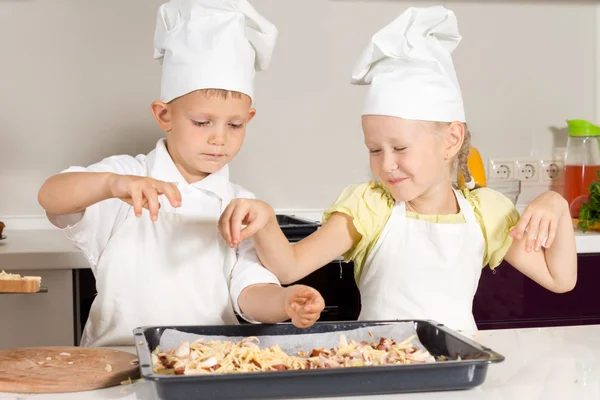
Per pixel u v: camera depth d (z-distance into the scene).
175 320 1.33
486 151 2.57
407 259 1.35
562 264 1.34
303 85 2.43
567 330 1.21
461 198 1.40
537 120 2.59
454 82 1.31
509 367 0.98
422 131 1.25
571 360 1.02
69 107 2.34
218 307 1.34
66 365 0.95
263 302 1.14
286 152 2.44
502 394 0.87
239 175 2.43
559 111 2.60
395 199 1.35
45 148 2.34
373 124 1.26
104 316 1.34
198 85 1.22
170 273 1.34
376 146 1.27
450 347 0.95
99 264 1.34
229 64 1.23
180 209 1.34
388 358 0.91
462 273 1.35
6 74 2.31
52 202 1.13
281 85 2.42
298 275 1.28
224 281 1.35
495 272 2.12
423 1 2.48
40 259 1.86
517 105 2.57
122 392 0.88
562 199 1.29
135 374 0.93
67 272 1.88
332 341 1.02
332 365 0.89
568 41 2.59
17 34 2.30
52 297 1.88
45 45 2.32
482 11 2.52
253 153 2.42
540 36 2.57
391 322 1.04
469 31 2.52
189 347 0.94
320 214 2.46
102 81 2.34
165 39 1.29
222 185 1.36
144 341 0.91
